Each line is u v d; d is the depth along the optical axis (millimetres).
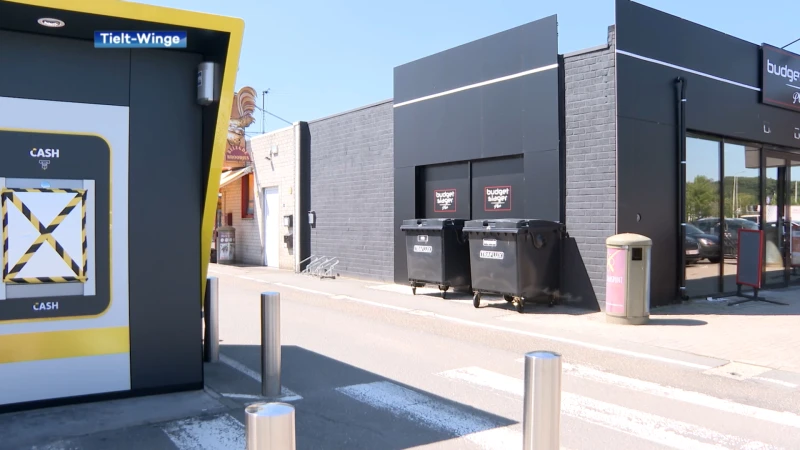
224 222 22438
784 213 13703
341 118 16016
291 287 13812
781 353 7457
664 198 10594
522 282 10062
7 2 4547
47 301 5211
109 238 5449
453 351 7605
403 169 13875
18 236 5105
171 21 5141
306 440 4695
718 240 11852
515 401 5672
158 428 4832
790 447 4617
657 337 8305
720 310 10273
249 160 20422
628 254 9055
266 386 5805
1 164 5055
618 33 9812
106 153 5441
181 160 5762
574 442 4703
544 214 10828
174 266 5730
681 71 10867
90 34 5273
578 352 7543
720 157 11875
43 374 5203
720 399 5777
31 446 4430
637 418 5246
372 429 4934
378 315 10109
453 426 5012
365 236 15227
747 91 12305
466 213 12547
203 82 5633
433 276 11812
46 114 5207
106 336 5438
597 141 10062
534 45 10922
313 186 17188
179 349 5754
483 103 11930
